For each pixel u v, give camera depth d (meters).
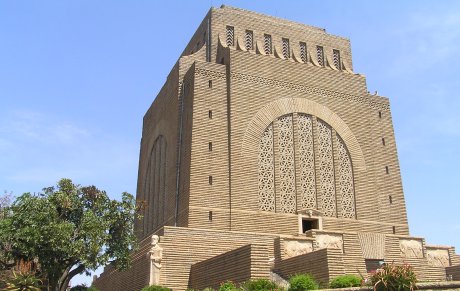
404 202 41.78
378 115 44.16
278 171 38.22
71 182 27.48
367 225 39.53
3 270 27.38
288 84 41.28
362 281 19.95
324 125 41.62
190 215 34.28
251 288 20.61
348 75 44.22
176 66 43.53
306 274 23.42
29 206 25.31
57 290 25.72
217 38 43.44
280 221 36.72
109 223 26.55
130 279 32.56
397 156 43.38
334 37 47.75
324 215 38.66
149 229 45.16
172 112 42.56
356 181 40.72
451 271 33.19
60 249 24.41
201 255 30.56
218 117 38.03
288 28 45.91
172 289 28.77
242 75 39.72
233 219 35.22
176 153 39.16
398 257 35.12
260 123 38.97
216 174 36.16
